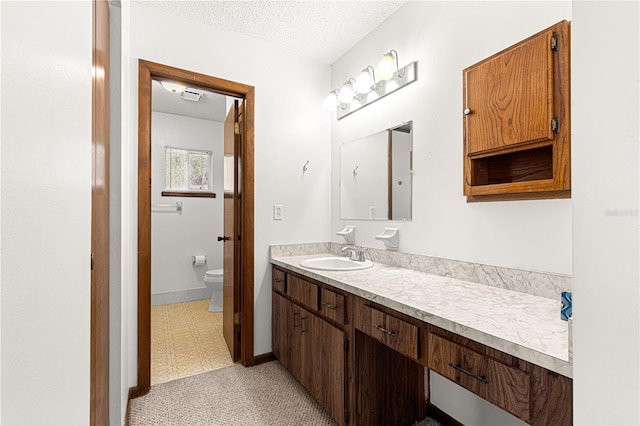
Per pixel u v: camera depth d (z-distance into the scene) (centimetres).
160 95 335
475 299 127
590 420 45
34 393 32
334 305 167
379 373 161
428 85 184
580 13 48
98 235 105
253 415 177
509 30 143
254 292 240
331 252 270
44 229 35
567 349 80
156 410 180
